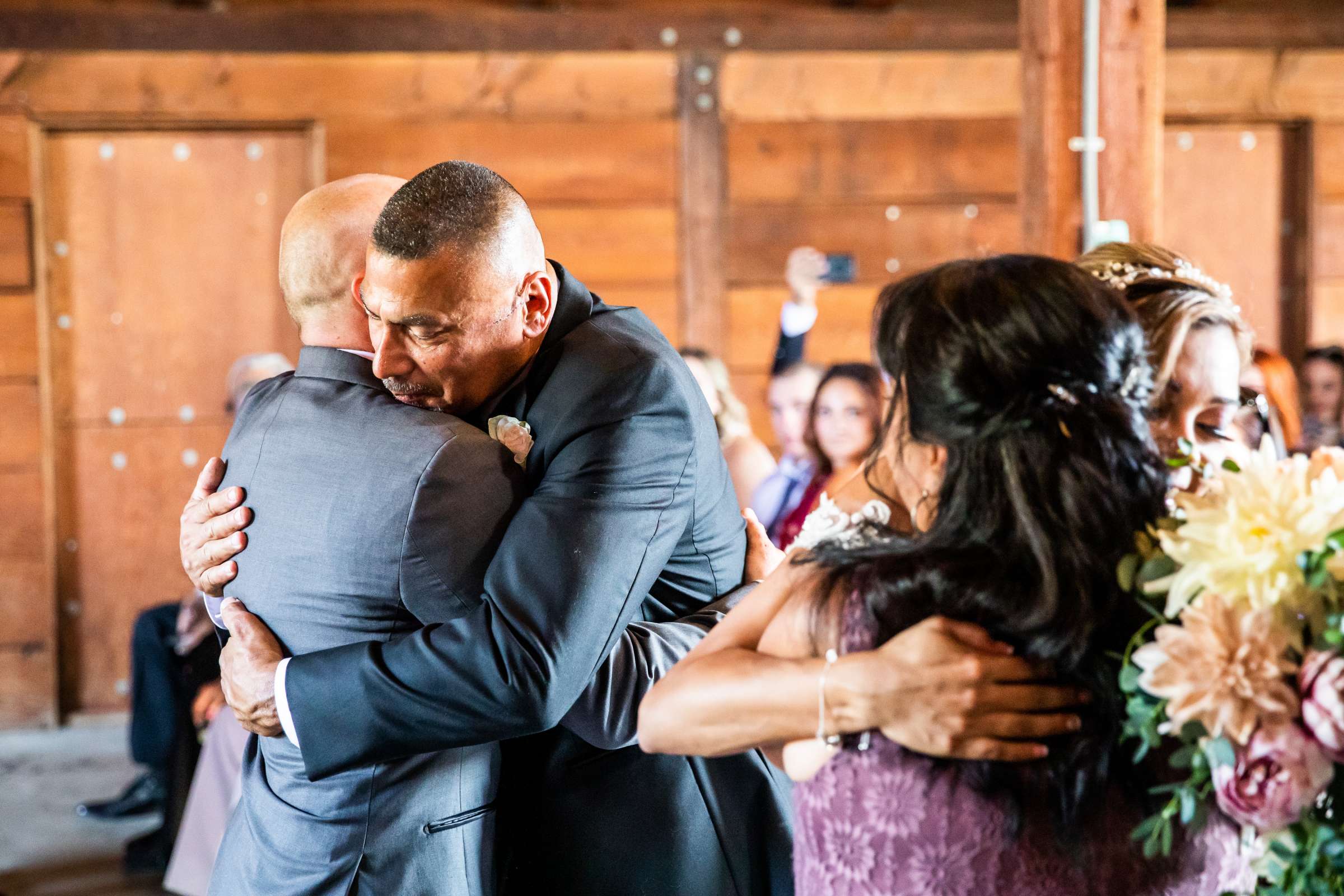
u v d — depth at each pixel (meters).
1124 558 1.10
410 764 1.61
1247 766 1.05
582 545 1.53
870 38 5.33
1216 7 5.58
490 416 1.68
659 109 5.30
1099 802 1.10
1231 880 1.18
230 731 3.07
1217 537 1.07
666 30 5.27
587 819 1.72
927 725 1.08
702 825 1.73
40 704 5.20
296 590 1.61
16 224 5.09
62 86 5.07
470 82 5.21
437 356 1.56
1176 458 1.20
